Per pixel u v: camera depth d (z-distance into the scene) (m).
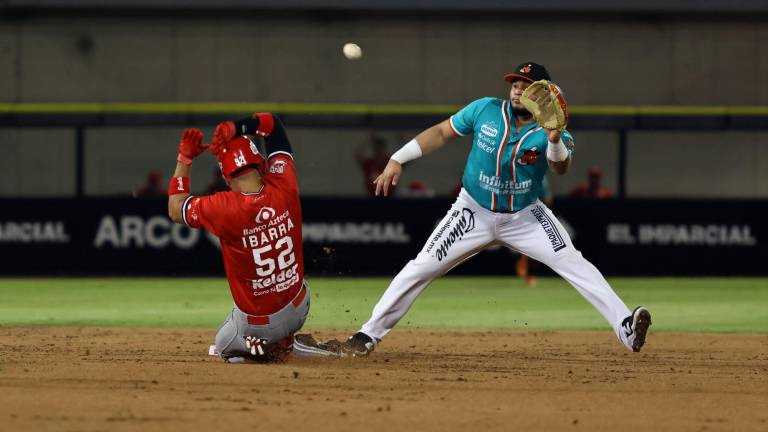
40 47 76.38
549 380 25.45
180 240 63.78
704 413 21.16
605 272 65.25
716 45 77.69
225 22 76.88
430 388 23.86
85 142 70.69
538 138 26.59
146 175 71.19
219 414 20.31
